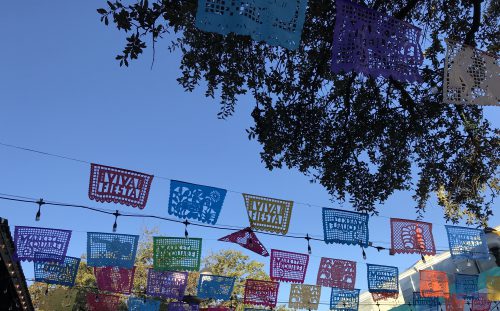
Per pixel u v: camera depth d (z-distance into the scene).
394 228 6.74
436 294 8.09
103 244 5.82
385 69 3.30
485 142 7.00
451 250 6.79
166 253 6.08
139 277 13.76
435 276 8.27
